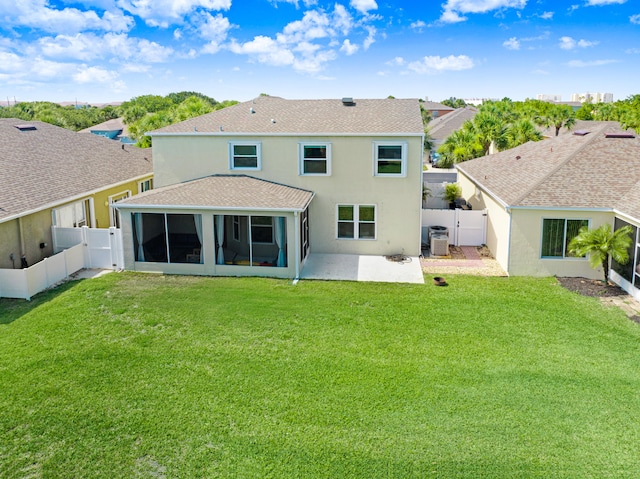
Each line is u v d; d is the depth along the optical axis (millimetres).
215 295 17750
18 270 16859
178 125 24344
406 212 22812
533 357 13391
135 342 14016
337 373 12477
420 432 10250
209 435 10133
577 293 18141
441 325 15367
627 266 18250
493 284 19188
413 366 12859
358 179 22703
